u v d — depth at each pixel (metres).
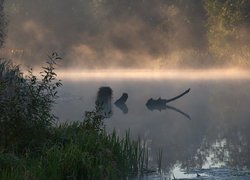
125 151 20.03
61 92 52.69
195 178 18.98
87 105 42.38
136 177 19.17
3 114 19.52
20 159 17.47
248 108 40.94
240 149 24.59
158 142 26.61
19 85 21.84
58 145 19.44
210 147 25.20
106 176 17.30
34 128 19.84
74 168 17.02
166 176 19.34
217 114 37.75
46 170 16.69
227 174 19.66
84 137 19.86
